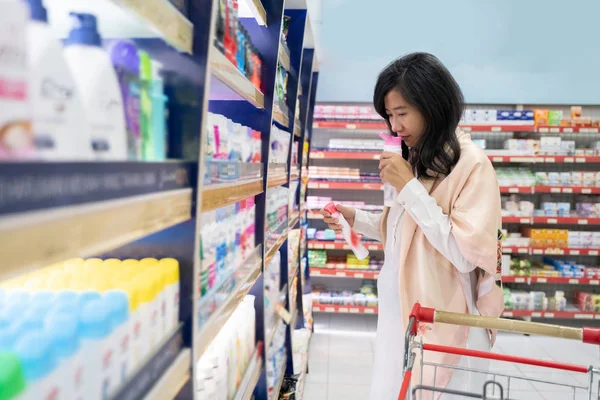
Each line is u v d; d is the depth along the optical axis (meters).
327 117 4.95
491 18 5.03
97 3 0.75
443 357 1.73
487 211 1.61
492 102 5.13
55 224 0.48
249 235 1.83
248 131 1.75
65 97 0.56
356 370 3.87
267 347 2.08
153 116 0.88
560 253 4.84
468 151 1.71
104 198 0.59
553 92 5.07
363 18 5.11
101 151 0.66
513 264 4.97
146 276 0.85
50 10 0.77
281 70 2.50
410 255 1.79
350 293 5.14
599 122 4.79
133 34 0.91
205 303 1.11
